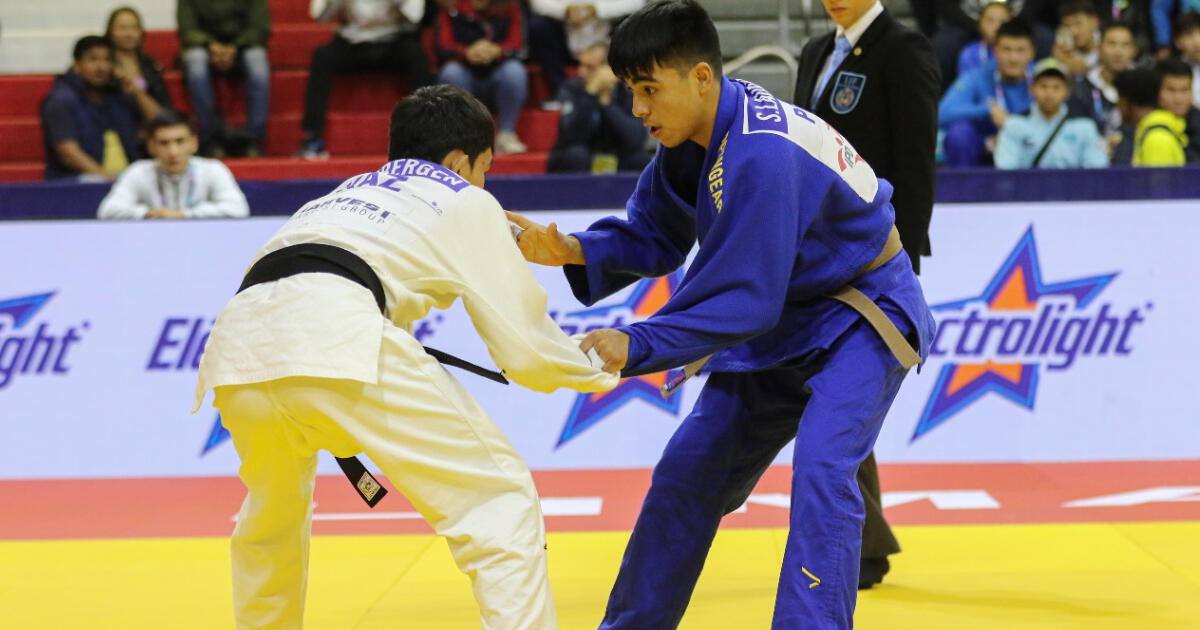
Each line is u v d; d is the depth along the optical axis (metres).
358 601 9.55
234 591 7.10
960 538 11.05
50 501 12.92
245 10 19.58
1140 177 13.62
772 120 6.75
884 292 7.22
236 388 6.43
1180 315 13.65
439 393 6.34
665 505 7.40
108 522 12.15
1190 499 12.22
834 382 6.97
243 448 6.64
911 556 10.54
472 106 7.05
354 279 6.34
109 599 9.78
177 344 13.86
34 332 13.93
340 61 19.27
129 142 18.69
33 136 20.00
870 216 7.12
